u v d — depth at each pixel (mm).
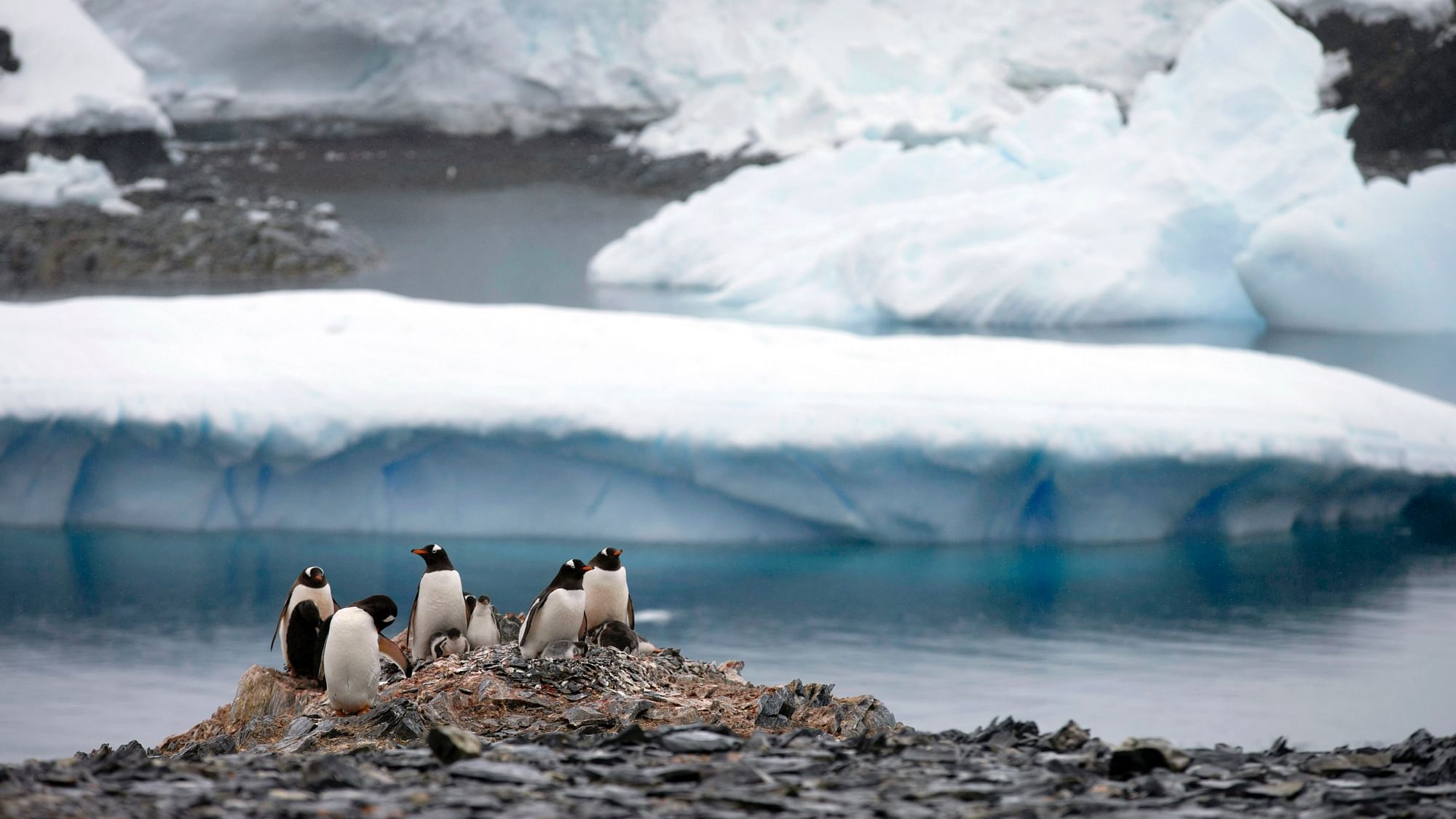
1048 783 15484
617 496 69625
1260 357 76125
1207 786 15273
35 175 151625
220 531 70750
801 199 148625
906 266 124250
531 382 68188
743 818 13445
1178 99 137250
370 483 70000
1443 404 74000
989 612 56625
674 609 57125
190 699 45406
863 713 22562
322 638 24594
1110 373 70688
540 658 24406
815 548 68250
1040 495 69312
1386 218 119438
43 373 68188
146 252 142625
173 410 65938
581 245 163500
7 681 47156
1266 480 67938
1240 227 123688
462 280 142250
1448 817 13773
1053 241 122688
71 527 71250
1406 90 192250
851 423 65312
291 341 72250
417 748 19500
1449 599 58125
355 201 186625
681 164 196625
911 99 192250
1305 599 58438
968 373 69875
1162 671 48406
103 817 12859
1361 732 41531
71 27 174750
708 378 68875
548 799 14148
